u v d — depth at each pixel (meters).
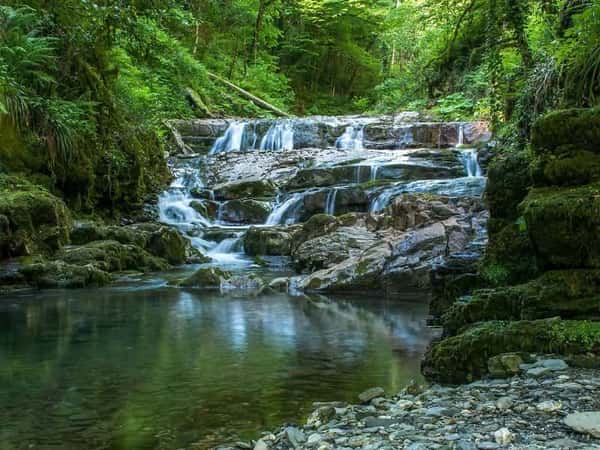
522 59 9.38
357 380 4.35
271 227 12.77
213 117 22.09
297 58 33.44
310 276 9.24
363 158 16.05
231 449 3.04
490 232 5.55
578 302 4.02
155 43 14.16
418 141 18.88
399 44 28.58
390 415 3.15
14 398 3.97
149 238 11.66
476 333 4.12
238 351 5.24
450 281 5.98
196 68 21.69
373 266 9.13
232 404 3.85
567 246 4.07
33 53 11.13
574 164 4.24
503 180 5.49
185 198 15.11
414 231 9.55
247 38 28.66
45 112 11.57
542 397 3.11
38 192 10.27
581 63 6.05
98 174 13.15
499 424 2.79
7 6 11.07
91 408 3.78
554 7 8.55
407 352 5.23
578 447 2.44
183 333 5.98
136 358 4.98
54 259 9.77
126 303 7.81
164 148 18.14
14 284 8.91
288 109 29.61
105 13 11.06
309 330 6.20
